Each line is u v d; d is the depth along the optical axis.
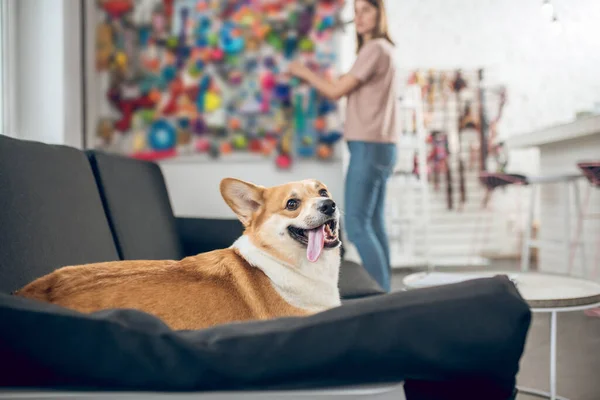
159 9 2.72
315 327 0.46
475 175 5.02
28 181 1.07
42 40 2.40
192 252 2.09
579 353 2.21
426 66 5.06
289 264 1.01
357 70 2.35
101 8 2.71
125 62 2.71
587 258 3.61
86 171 1.39
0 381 0.46
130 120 2.71
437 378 0.45
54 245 1.08
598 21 5.09
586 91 5.13
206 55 2.73
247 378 0.44
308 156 2.74
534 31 5.11
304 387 0.46
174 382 0.45
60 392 0.46
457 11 5.06
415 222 4.78
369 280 1.68
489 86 5.06
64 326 0.45
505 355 0.43
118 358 0.45
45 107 2.40
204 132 2.73
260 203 1.12
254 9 2.74
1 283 0.88
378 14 2.51
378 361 0.44
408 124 4.72
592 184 3.13
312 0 2.75
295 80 2.74
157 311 0.79
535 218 5.10
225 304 0.85
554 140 3.54
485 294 0.46
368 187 2.44
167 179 2.72
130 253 1.48
